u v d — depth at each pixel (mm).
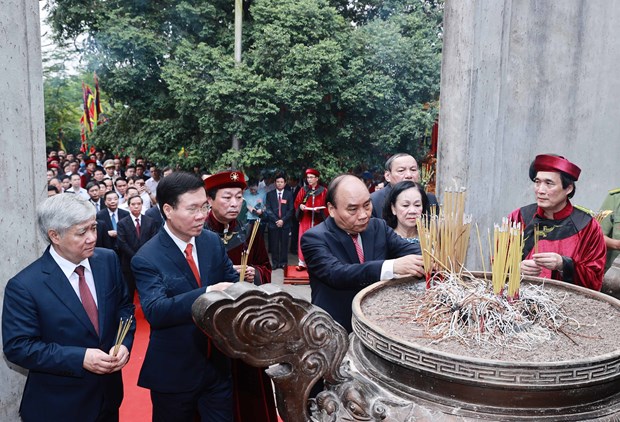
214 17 8547
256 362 1119
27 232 2299
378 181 8812
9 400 2275
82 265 1865
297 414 1193
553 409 1101
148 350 2043
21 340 1722
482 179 3186
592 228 2137
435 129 7684
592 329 1356
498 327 1322
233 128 7848
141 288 1937
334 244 2006
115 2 8461
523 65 3225
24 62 2236
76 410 1816
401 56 8180
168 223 2023
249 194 7477
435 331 1328
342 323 2012
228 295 1077
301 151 8430
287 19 7949
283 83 7738
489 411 1097
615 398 1178
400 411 1143
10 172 2201
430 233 1632
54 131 18016
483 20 3025
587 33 3316
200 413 2100
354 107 8320
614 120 3504
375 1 9461
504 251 1403
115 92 8438
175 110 8805
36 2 2303
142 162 9695
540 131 3338
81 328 1807
